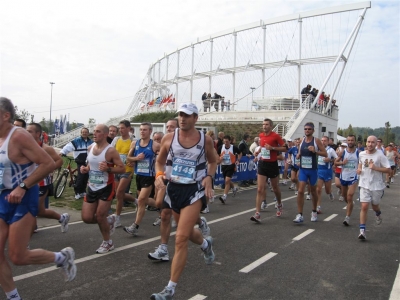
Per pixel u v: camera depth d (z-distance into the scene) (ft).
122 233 20.56
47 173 10.61
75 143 30.14
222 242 19.43
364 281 14.24
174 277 11.37
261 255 17.25
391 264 16.47
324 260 16.78
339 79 111.34
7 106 10.33
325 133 102.99
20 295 12.00
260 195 24.68
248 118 103.71
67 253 11.69
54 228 21.22
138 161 19.79
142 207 19.83
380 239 21.11
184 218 12.07
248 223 24.48
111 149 16.01
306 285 13.65
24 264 10.69
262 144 24.99
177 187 12.51
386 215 29.22
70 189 36.35
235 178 43.88
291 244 19.38
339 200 36.60
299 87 118.93
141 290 12.69
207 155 12.80
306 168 24.54
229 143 32.30
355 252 18.28
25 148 10.45
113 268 14.83
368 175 21.16
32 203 10.80
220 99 119.44
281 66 122.62
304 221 25.64
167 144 13.09
